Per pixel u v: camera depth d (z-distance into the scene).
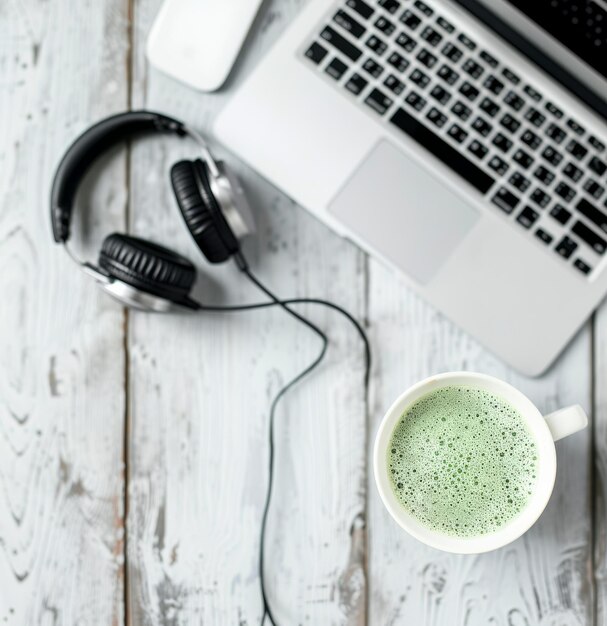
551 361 0.72
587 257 0.72
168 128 0.74
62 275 0.78
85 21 0.79
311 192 0.73
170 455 0.77
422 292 0.72
